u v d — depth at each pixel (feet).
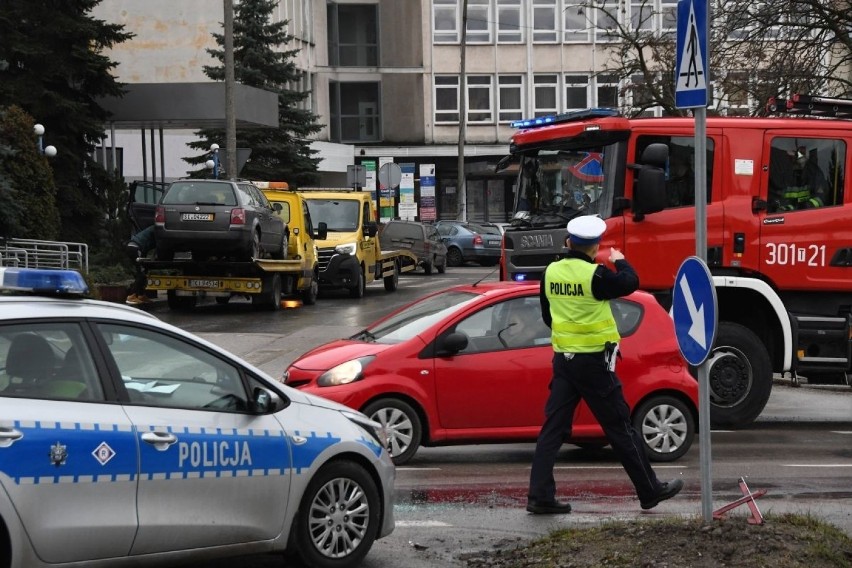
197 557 25.98
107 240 121.08
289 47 209.77
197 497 25.76
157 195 130.72
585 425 43.39
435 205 223.10
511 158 57.11
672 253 52.65
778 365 54.54
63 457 23.59
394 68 232.73
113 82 123.24
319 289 132.67
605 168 52.95
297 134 175.63
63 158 118.32
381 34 232.12
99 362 24.85
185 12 195.93
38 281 25.00
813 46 83.25
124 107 137.59
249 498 26.66
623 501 36.91
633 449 33.53
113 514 24.36
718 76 87.76
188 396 26.16
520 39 234.58
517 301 43.73
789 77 83.25
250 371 27.40
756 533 27.68
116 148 175.94
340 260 119.44
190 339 26.53
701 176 27.66
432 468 42.83
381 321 46.26
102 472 24.17
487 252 189.26
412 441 42.04
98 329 25.13
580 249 34.24
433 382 42.14
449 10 233.55
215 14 195.83
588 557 27.55
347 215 124.67
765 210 53.31
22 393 23.62
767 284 53.31
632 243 52.54
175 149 181.06
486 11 233.96
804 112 56.39
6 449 22.90
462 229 190.19
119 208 121.29
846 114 57.06
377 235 129.90
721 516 29.32
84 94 124.06
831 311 54.24
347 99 233.96
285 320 96.07
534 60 234.79
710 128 53.31
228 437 26.30
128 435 24.64
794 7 82.17
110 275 112.68
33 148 107.55
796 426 55.83
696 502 36.86
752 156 53.31
